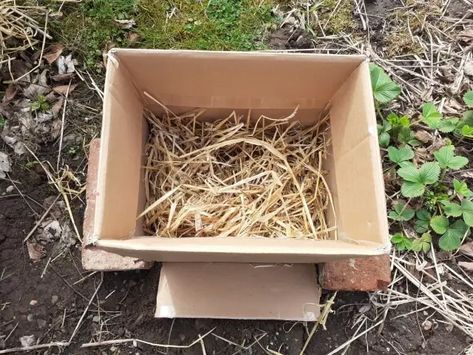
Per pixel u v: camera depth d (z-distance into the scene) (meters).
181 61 1.23
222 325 1.40
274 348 1.39
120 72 1.21
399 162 1.50
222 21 1.68
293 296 1.37
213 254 1.08
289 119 1.42
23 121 1.55
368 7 1.74
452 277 1.47
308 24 1.70
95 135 1.56
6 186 1.50
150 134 1.42
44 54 1.63
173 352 1.39
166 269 1.37
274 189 1.40
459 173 1.56
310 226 1.35
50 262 1.45
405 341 1.41
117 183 1.15
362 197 1.16
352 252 1.04
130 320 1.41
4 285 1.42
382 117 1.58
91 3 1.67
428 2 1.76
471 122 1.58
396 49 1.70
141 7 1.68
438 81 1.67
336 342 1.40
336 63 1.22
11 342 1.38
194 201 1.38
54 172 1.52
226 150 1.45
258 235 1.36
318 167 1.41
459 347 1.41
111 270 1.40
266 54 1.22
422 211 1.49
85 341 1.39
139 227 1.32
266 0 1.71
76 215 1.49
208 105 1.38
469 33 1.72
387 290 1.44
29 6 1.64
